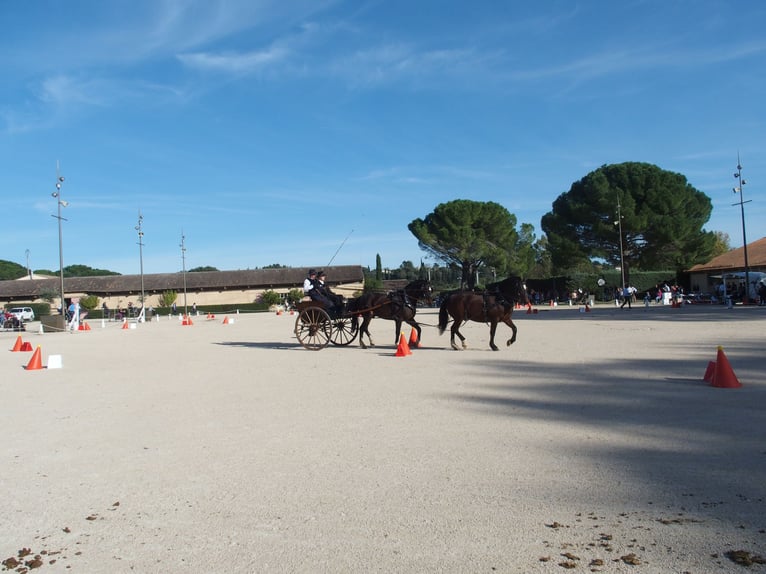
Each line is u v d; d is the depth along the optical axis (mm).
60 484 5785
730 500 4793
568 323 26922
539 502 4887
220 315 65812
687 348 15258
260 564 3947
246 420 8398
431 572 3758
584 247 57844
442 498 5043
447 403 9109
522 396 9477
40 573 3939
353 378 11977
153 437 7570
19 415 9305
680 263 57625
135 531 4582
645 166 56531
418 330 17750
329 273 83562
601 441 6664
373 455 6414
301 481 5605
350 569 3830
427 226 66562
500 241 66125
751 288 40906
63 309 36938
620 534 4238
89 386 12203
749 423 7262
